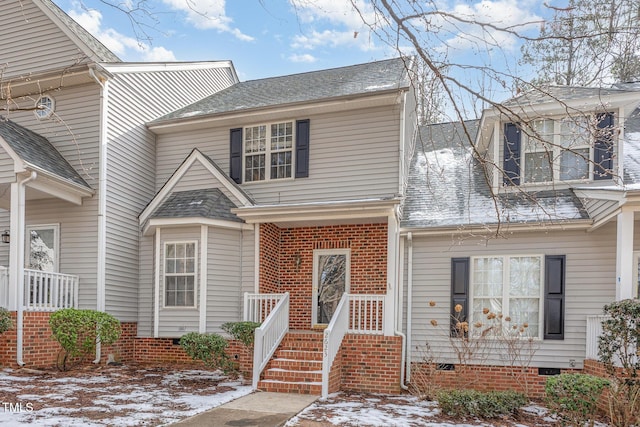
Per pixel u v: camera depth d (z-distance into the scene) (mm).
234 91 16266
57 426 5902
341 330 9922
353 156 12227
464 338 10398
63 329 9734
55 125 12453
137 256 12930
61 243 12047
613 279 10086
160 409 7023
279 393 8695
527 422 7609
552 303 10398
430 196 12484
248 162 13094
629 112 11141
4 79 11461
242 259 11820
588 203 10312
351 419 6980
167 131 13820
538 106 10969
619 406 7270
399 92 11430
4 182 10359
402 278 11320
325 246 12180
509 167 11695
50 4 12891
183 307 11461
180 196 12523
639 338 7695
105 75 12047
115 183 12297
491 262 10938
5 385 8406
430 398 9047
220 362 9875
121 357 12047
